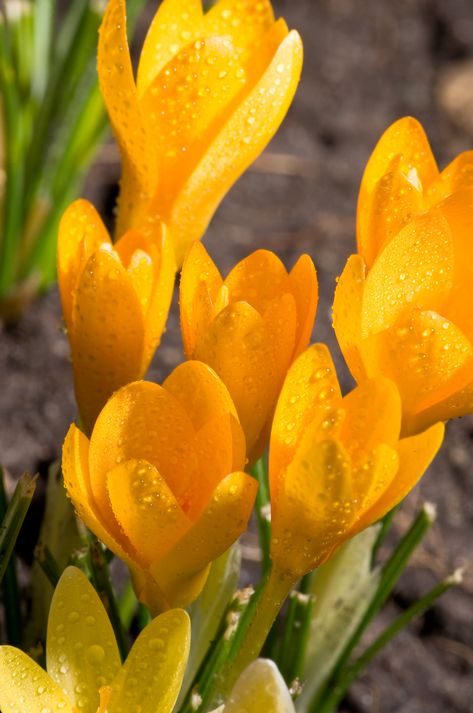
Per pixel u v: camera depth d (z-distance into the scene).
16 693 0.37
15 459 0.67
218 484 0.36
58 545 0.45
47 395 0.72
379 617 0.62
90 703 0.38
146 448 0.37
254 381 0.38
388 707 0.58
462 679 0.60
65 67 0.70
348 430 0.36
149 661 0.37
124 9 0.39
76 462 0.37
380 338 0.37
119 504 0.37
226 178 0.41
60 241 0.40
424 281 0.38
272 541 0.37
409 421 0.38
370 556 0.48
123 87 0.39
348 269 0.37
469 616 0.62
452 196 0.38
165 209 0.41
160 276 0.39
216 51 0.40
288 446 0.37
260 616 0.38
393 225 0.39
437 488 0.70
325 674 0.48
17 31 0.70
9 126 0.68
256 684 0.36
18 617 0.47
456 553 0.66
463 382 0.38
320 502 0.36
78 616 0.38
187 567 0.37
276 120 0.40
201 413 0.37
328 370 0.36
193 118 0.40
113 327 0.39
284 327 0.38
